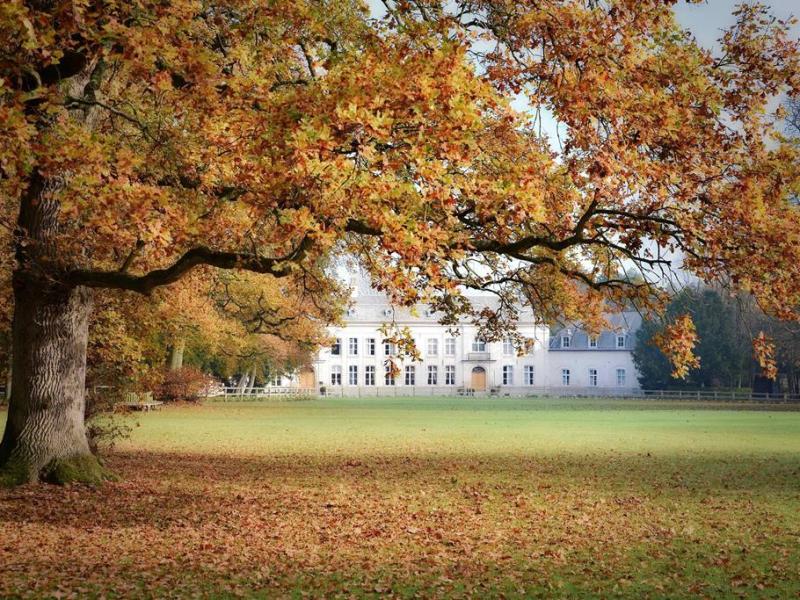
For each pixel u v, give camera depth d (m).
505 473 21.05
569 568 10.56
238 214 15.42
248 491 17.22
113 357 21.11
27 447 16.36
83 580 9.59
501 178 11.55
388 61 10.46
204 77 11.41
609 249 15.53
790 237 12.52
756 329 61.06
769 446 29.47
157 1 11.45
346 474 20.66
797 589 9.57
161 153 14.70
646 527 13.45
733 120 12.98
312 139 9.51
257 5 12.96
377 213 10.01
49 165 10.48
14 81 11.68
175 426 38.88
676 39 12.52
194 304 35.41
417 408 61.75
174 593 9.12
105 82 16.75
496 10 13.33
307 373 106.94
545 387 102.88
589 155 11.67
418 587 9.52
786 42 13.00
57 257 15.63
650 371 91.06
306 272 21.33
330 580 9.81
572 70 11.81
